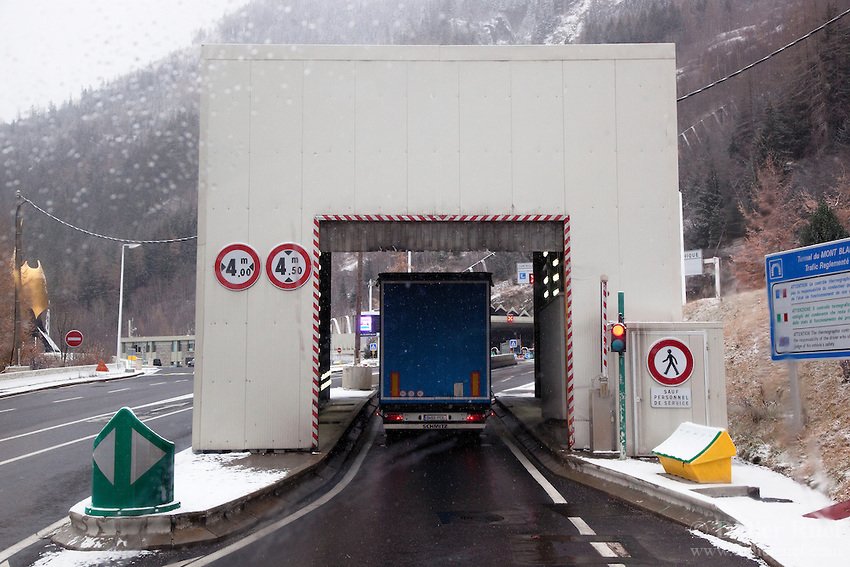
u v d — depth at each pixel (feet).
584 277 48.06
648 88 49.03
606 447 44.96
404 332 55.57
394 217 48.21
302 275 47.80
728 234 247.70
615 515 31.48
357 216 48.14
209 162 48.32
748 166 249.96
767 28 400.26
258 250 47.98
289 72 48.85
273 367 47.34
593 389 45.50
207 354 47.37
